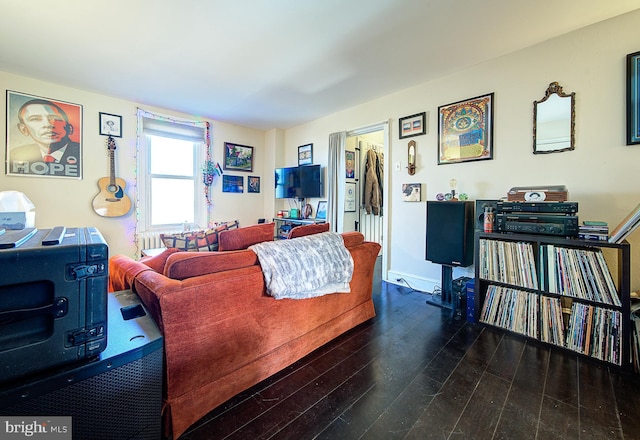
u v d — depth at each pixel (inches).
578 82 80.0
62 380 29.4
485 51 91.4
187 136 157.8
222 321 49.3
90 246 30.4
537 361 66.7
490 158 98.1
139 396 36.6
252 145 189.2
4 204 62.1
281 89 122.2
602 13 72.2
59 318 28.8
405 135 123.3
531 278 76.3
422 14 72.1
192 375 46.2
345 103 140.5
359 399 53.7
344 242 78.1
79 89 122.2
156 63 98.8
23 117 110.1
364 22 75.5
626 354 61.7
